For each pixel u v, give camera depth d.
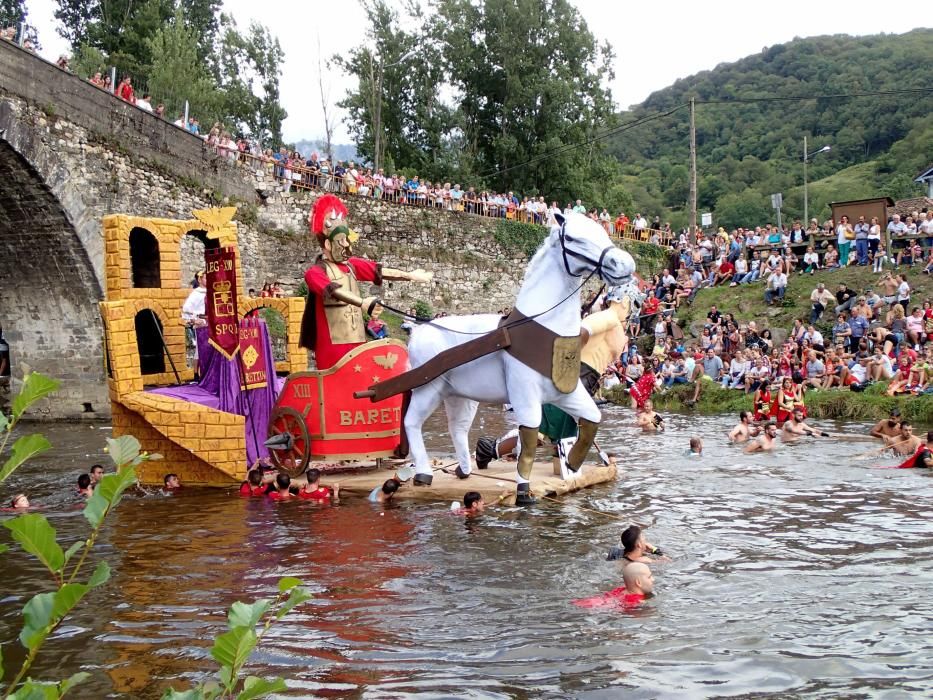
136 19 48.75
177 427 13.40
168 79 41.78
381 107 52.22
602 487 12.88
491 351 11.27
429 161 52.84
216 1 55.81
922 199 39.97
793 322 30.16
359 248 35.94
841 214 32.62
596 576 8.33
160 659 6.43
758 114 104.12
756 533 9.91
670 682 5.83
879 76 98.94
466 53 51.66
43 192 20.95
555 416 12.81
